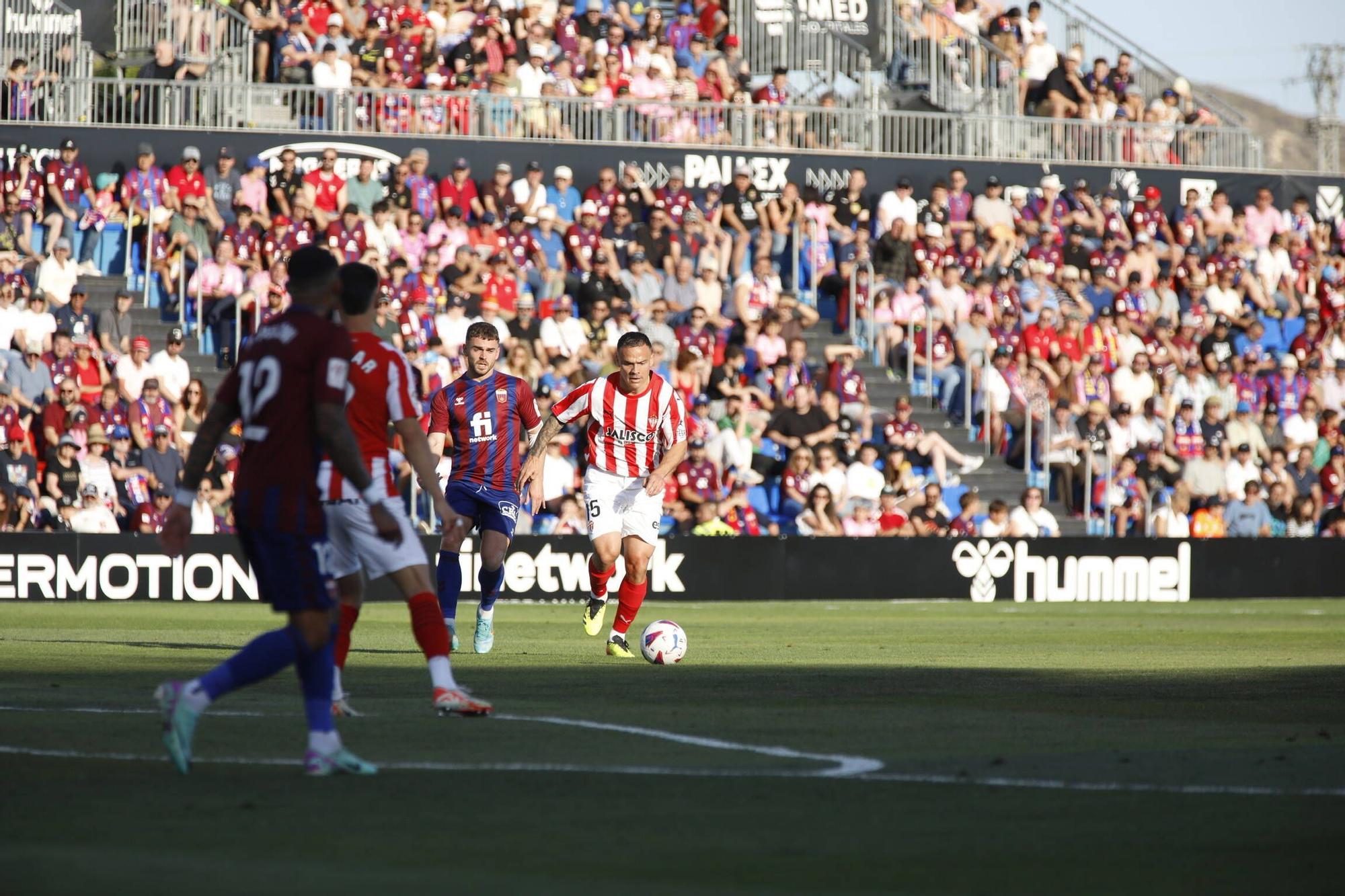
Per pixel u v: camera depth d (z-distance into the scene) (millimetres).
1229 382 96062
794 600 78375
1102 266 99625
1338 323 102312
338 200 87938
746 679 35688
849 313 94500
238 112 90125
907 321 94125
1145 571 84188
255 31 94125
